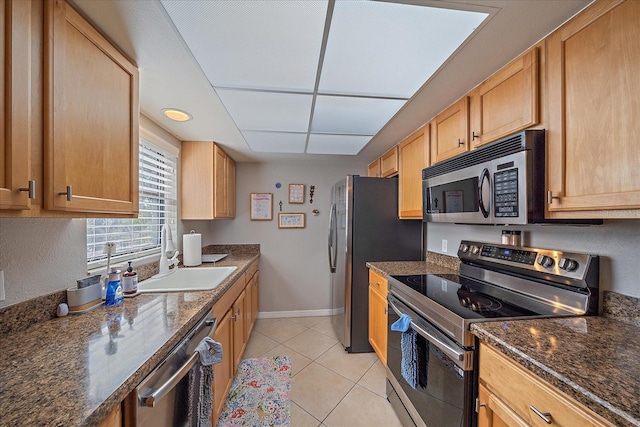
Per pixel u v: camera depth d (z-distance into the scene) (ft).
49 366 2.46
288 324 10.57
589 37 2.95
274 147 8.94
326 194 11.62
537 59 3.58
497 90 4.30
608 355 2.55
